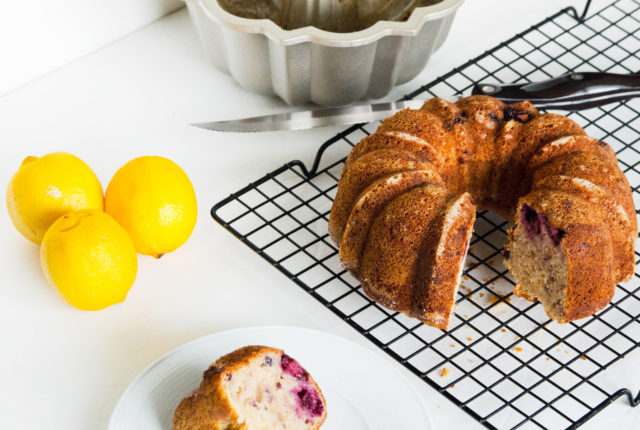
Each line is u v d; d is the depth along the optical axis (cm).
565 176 114
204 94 133
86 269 111
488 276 118
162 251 117
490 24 140
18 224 117
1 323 115
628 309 116
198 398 106
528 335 113
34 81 134
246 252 120
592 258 111
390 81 129
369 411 108
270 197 123
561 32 139
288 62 123
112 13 135
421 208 112
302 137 129
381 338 114
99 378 112
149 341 114
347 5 129
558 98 126
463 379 112
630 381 112
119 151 127
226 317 116
